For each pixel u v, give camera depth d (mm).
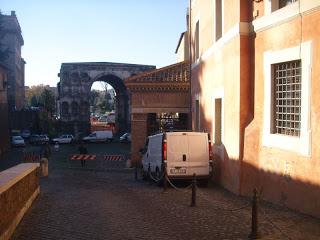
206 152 15820
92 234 8602
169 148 15664
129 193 14516
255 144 12594
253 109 13109
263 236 8211
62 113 67438
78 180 21062
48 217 10281
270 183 11742
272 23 11672
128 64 66812
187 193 14219
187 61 28469
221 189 14969
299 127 10672
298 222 9297
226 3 14648
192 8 23844
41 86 136750
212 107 17359
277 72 11797
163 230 8836
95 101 140625
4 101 49594
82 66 66812
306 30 10188
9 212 8328
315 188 9711
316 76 9789
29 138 64688
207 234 8461
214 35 17047
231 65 14094
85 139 63594
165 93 27250
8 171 10422
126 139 63812
